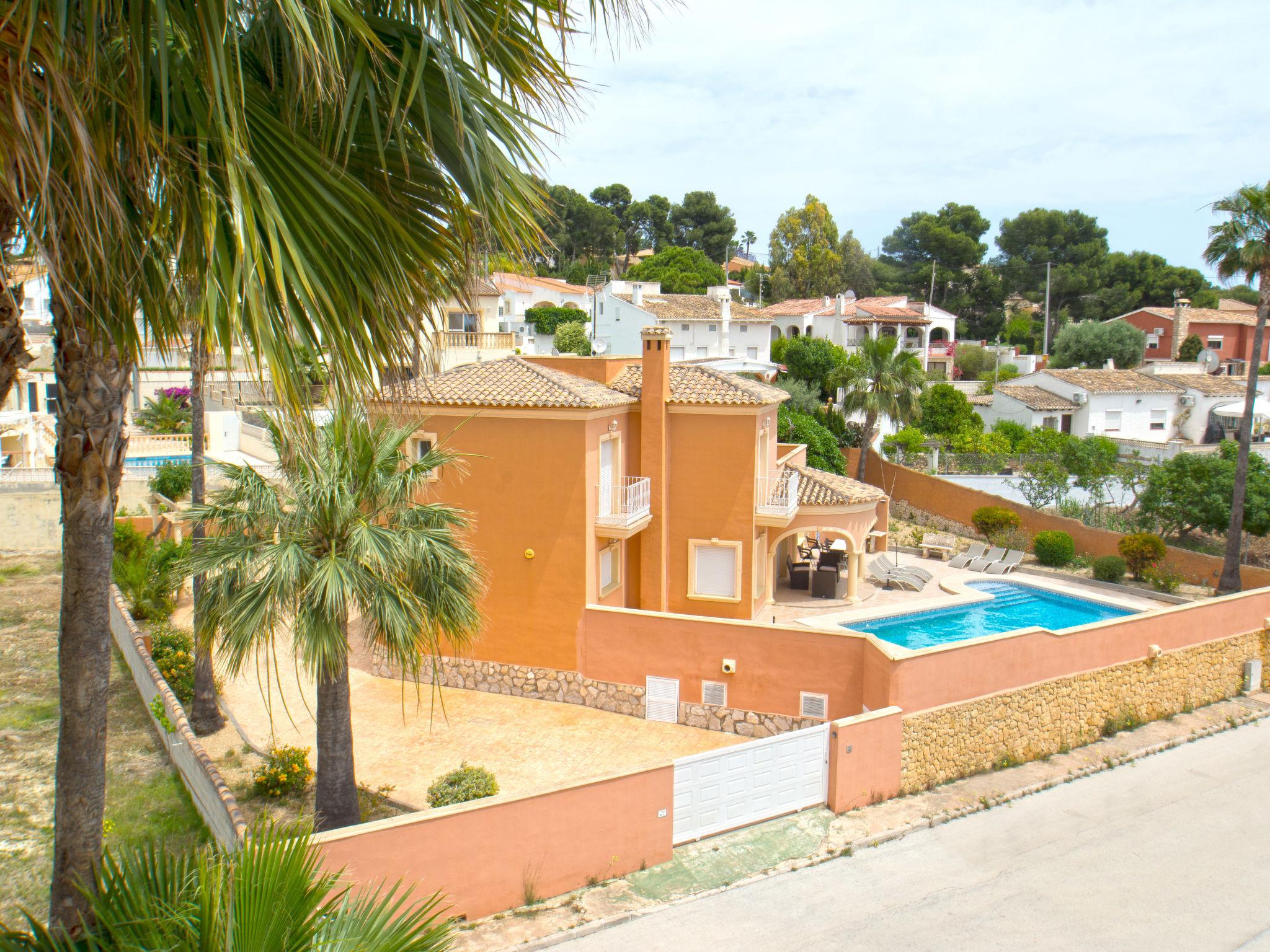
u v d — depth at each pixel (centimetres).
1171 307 8881
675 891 1283
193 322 432
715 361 4481
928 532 3806
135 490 3225
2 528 3020
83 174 364
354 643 2314
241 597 1176
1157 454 4631
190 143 391
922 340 7362
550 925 1186
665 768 1350
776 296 9312
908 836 1470
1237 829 1507
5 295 467
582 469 1936
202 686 1691
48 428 3791
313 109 432
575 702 1980
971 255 9419
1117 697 1961
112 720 1703
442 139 452
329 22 368
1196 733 1950
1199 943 1185
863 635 1736
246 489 1259
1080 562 3241
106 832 1270
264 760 1586
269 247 385
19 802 1345
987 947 1166
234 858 539
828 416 4578
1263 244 2712
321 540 1260
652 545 2245
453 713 1911
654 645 1903
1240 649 2209
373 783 1577
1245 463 2788
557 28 461
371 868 1110
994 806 1588
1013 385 5425
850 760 1531
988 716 1738
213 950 487
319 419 1338
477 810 1186
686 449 2250
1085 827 1512
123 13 355
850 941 1173
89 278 437
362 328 444
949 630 2502
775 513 2259
